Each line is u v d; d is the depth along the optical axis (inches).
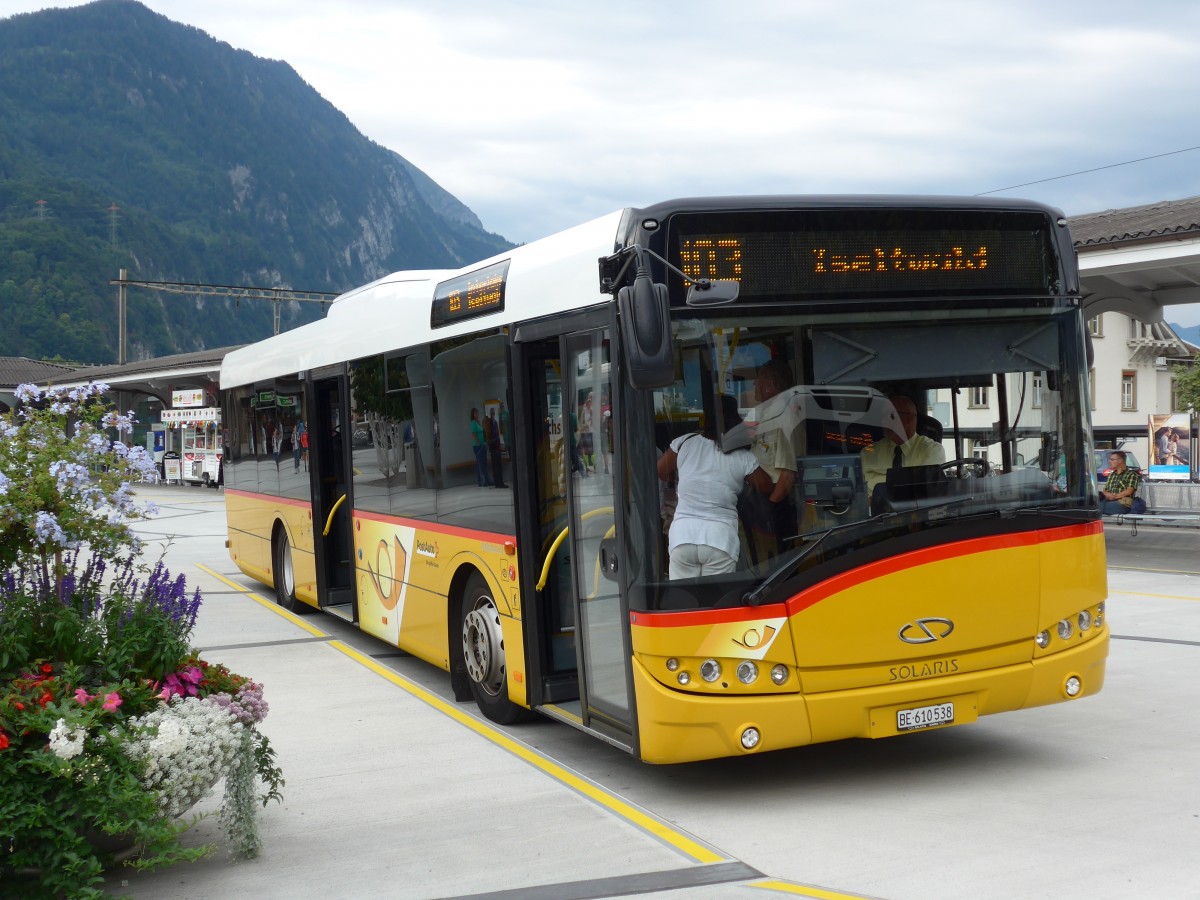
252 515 593.3
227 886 202.1
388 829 232.2
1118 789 241.3
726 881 196.2
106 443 224.7
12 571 213.2
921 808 233.3
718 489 228.1
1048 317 247.4
